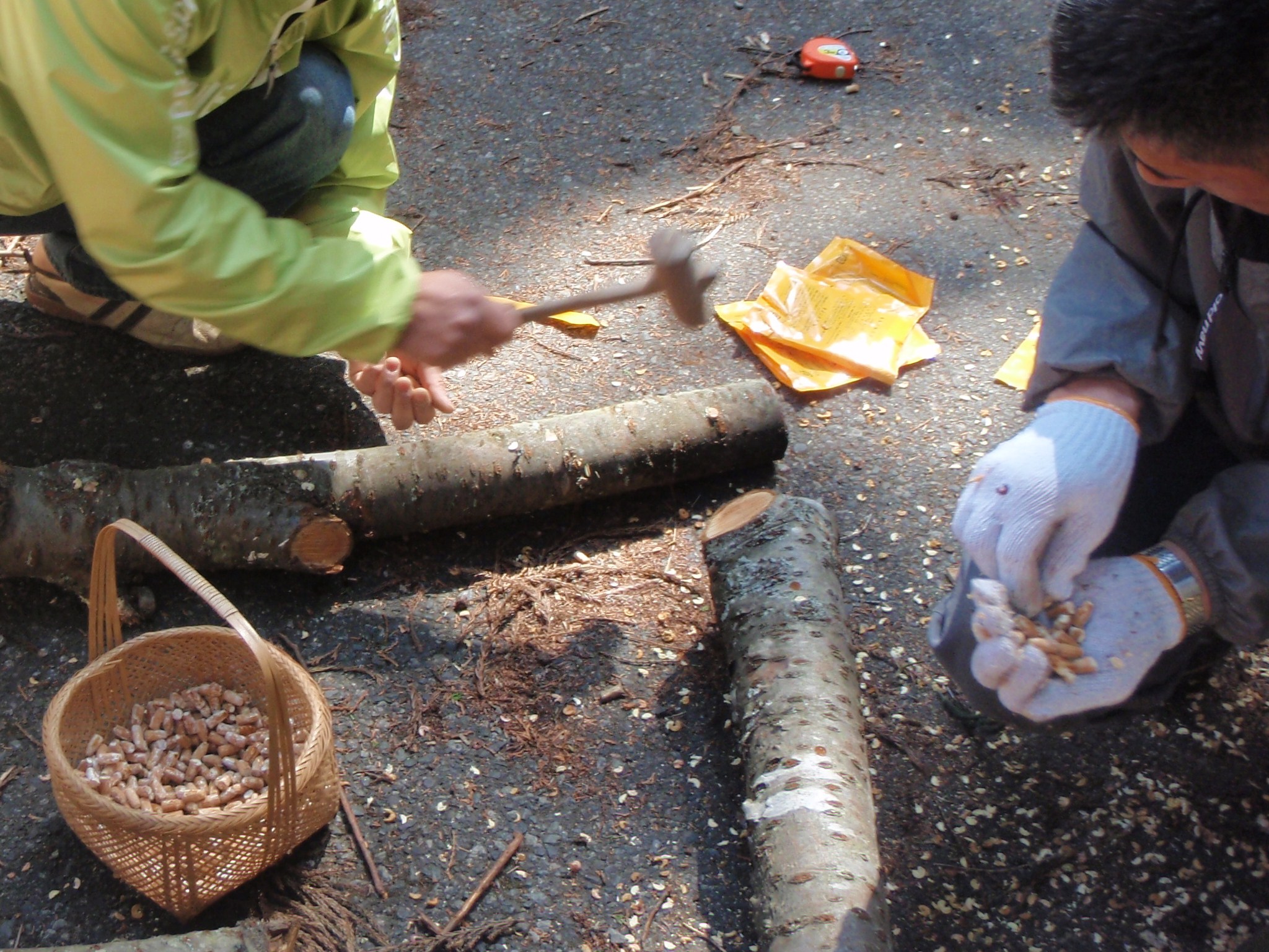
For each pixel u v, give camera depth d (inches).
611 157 136.6
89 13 56.2
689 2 160.2
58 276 105.0
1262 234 58.7
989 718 82.7
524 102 145.0
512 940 72.1
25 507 85.4
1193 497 64.3
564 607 91.6
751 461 99.4
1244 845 76.3
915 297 117.6
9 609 90.4
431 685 86.4
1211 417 71.7
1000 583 59.6
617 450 95.4
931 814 78.6
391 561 94.8
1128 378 63.6
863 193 130.5
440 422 105.1
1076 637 59.7
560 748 82.4
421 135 140.3
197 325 105.5
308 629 90.0
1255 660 86.4
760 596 82.6
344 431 103.6
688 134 139.6
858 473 101.8
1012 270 120.6
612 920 73.0
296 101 82.7
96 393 105.5
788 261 122.0
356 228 92.8
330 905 73.4
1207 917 72.9
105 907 73.3
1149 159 49.4
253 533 88.0
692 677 86.7
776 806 70.6
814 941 64.0
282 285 64.0
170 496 87.9
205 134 80.9
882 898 66.9
